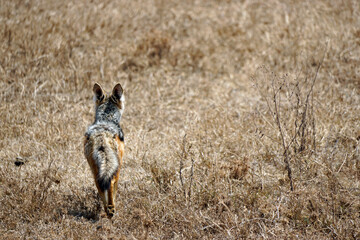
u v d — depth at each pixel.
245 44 44.50
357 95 34.09
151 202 21.69
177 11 51.75
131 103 35.41
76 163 26.05
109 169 19.17
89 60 39.66
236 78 39.34
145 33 45.09
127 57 41.25
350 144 26.86
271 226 19.58
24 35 40.59
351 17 45.94
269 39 44.22
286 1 52.50
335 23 44.72
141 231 19.27
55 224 19.89
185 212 20.14
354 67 37.84
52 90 35.78
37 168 25.23
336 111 31.02
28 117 31.88
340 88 35.38
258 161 26.14
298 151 25.47
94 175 19.91
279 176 24.31
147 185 23.64
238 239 18.52
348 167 24.58
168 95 36.88
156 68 40.75
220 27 47.91
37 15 45.47
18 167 25.69
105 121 22.42
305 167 24.34
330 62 38.88
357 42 41.41
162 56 42.12
